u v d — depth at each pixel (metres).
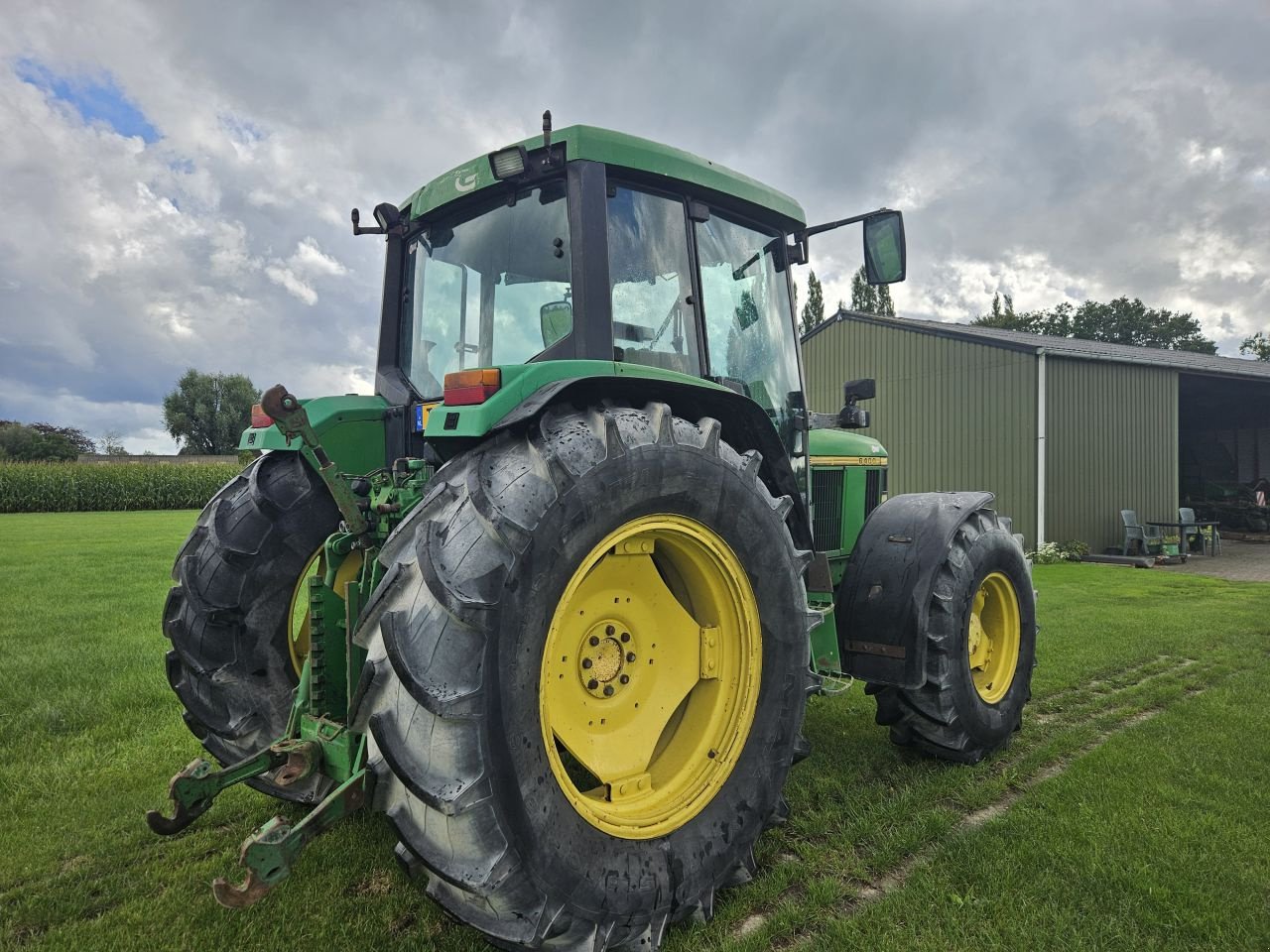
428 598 1.89
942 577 3.41
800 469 3.76
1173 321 50.44
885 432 16.62
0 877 2.58
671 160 2.95
